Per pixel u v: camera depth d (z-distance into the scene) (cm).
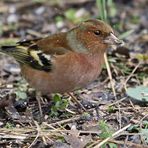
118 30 1770
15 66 1495
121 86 1322
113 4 1922
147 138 1058
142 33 1770
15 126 1134
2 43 1638
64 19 1850
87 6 1947
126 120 1147
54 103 1229
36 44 1185
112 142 1045
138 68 1401
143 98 1219
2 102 1192
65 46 1150
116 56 1477
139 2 1994
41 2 1938
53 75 1138
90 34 1135
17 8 1909
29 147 1046
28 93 1275
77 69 1121
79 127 1118
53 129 1106
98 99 1257
